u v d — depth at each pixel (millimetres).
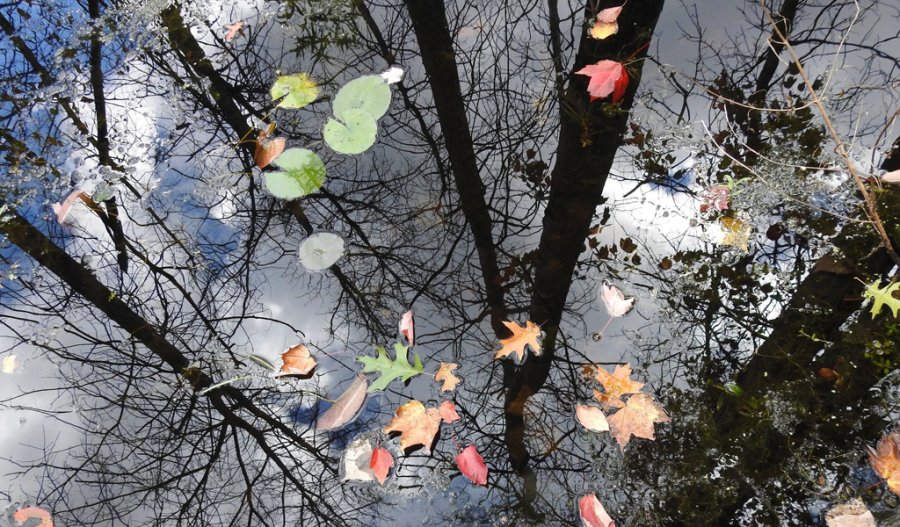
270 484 1254
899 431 1174
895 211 1309
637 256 1371
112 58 1593
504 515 1173
